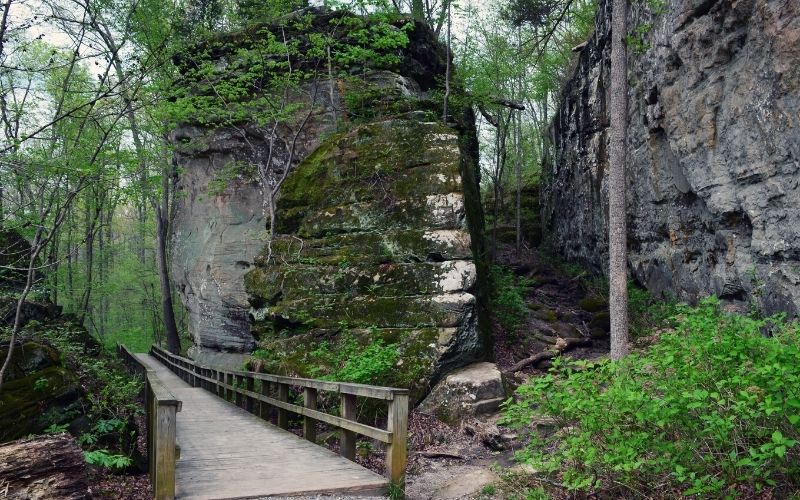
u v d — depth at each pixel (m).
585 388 5.63
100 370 9.05
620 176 11.95
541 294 20.55
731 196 11.55
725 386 4.86
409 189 13.37
